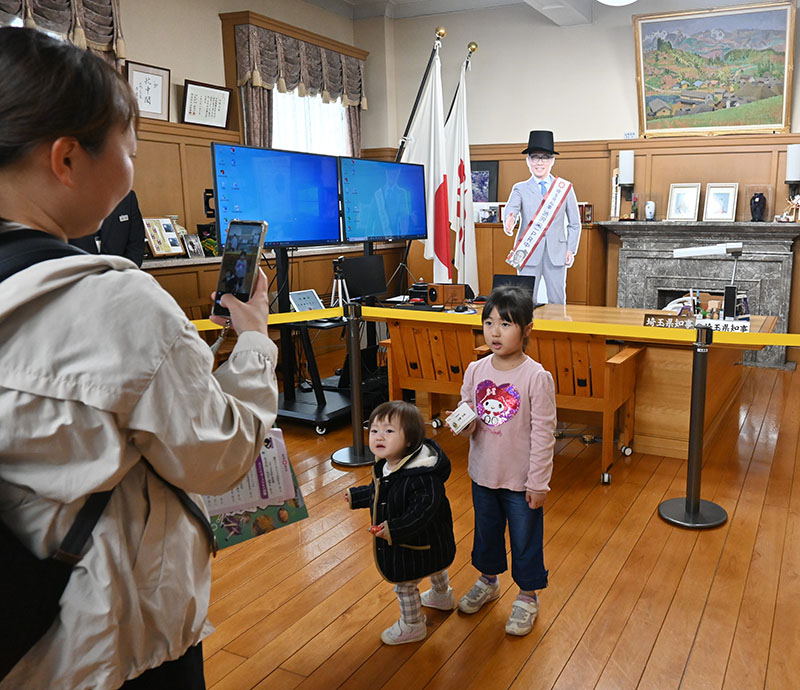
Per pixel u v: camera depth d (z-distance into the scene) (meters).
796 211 6.06
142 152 5.22
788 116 6.23
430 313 3.74
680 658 2.09
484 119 7.53
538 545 2.20
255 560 2.76
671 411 3.80
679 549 2.79
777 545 2.81
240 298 1.03
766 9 6.05
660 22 6.43
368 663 2.11
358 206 4.81
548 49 7.14
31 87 0.76
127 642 0.86
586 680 2.01
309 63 6.62
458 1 7.39
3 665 0.77
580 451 3.96
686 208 6.55
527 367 2.17
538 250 6.18
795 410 4.72
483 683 2.01
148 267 4.64
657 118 6.70
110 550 0.83
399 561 2.09
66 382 0.76
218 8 6.01
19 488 0.79
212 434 0.84
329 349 6.76
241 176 4.03
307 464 3.82
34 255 0.78
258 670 2.09
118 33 4.95
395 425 2.06
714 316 3.83
